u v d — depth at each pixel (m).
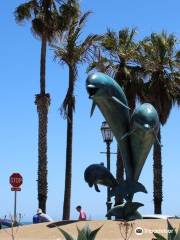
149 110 18.72
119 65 39.47
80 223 17.67
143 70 39.62
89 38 35.59
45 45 35.59
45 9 35.31
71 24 35.34
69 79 35.44
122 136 19.42
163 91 39.06
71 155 35.22
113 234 16.19
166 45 39.22
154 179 39.75
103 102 18.81
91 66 38.59
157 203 39.62
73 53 34.97
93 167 19.98
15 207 24.77
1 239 16.70
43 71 35.56
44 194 34.22
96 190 20.11
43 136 34.78
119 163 39.25
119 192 19.83
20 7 35.31
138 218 19.42
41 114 35.06
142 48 39.88
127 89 39.25
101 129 24.53
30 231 17.53
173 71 39.31
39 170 34.44
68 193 34.88
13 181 25.14
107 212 19.64
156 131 18.95
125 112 19.28
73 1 35.38
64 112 35.28
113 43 39.34
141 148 19.31
